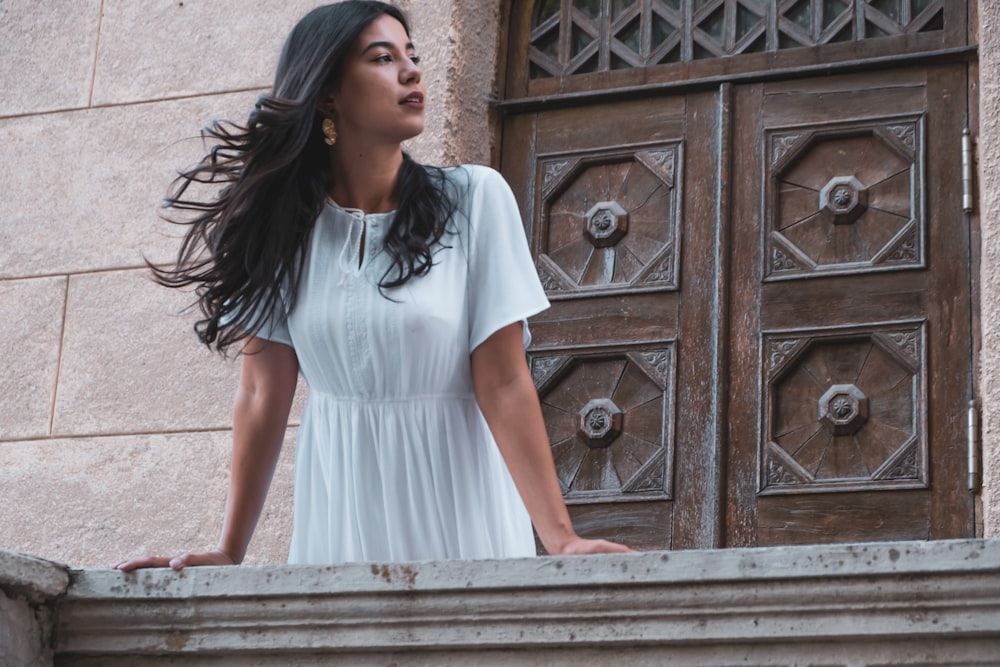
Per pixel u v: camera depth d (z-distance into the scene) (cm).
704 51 498
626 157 493
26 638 281
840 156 472
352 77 303
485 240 301
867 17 482
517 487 291
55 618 288
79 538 481
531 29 520
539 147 505
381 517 299
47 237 514
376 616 271
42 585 281
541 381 478
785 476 446
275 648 276
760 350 459
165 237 504
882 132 468
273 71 509
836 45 482
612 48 509
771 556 253
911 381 444
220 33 519
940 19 476
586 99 502
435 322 292
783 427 452
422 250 294
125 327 498
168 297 497
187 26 523
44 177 521
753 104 485
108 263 506
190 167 507
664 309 472
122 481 483
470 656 268
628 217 487
